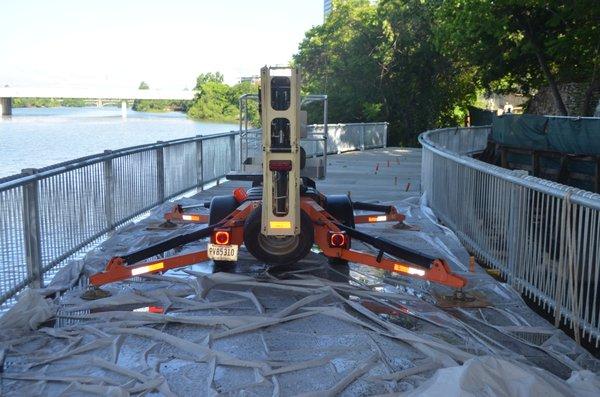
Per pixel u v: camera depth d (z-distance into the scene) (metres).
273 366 4.34
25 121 67.12
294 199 5.75
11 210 5.80
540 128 17.77
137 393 3.95
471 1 27.89
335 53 42.66
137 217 9.82
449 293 6.18
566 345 4.88
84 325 5.12
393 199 12.55
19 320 5.15
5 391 4.01
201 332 5.03
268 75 5.53
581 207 5.09
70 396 3.89
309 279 6.46
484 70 34.94
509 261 6.68
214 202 7.38
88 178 7.88
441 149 10.59
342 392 3.98
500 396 3.47
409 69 40.28
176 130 45.59
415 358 4.52
